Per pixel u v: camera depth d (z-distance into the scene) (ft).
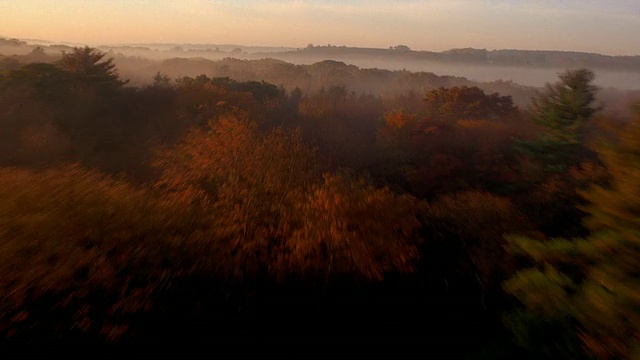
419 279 30.01
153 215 29.04
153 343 20.48
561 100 57.26
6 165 60.29
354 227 32.94
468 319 25.25
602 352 13.00
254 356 21.09
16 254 21.62
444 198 45.50
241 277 27.02
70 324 20.15
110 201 28.53
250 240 31.73
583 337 13.74
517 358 16.30
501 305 26.58
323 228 32.27
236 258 28.40
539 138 61.62
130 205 28.96
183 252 27.89
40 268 21.42
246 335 22.50
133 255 25.40
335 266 29.58
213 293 25.45
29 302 20.85
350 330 23.79
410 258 31.60
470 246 34.99
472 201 42.14
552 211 43.83
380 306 26.27
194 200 36.68
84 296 22.06
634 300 12.71
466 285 29.48
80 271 23.11
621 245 13.50
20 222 22.95
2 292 20.24
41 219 23.47
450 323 24.81
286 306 25.59
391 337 23.47
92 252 23.49
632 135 13.66
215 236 30.01
